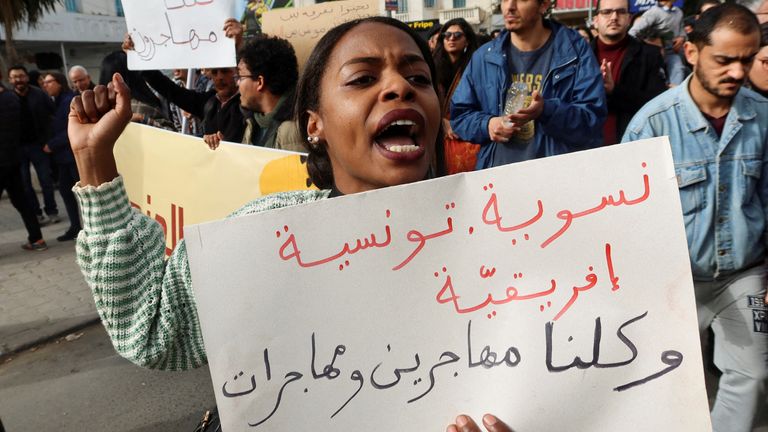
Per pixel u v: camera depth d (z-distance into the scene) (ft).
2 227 22.67
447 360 3.15
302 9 12.56
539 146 8.95
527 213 3.17
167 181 10.11
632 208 3.16
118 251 3.17
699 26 6.34
